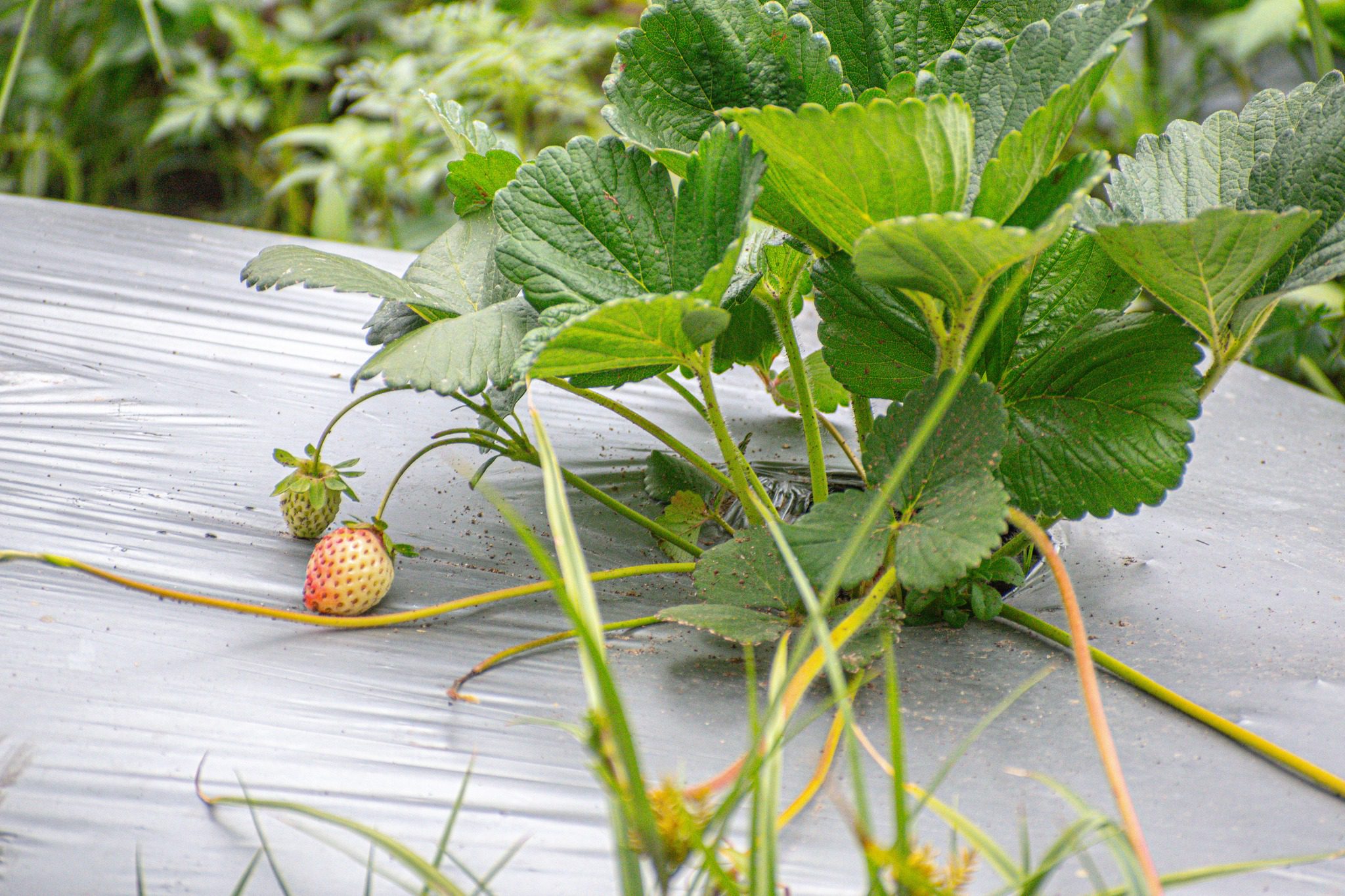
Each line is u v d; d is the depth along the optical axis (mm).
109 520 803
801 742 717
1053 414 770
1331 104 771
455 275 798
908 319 780
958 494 720
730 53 761
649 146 758
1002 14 780
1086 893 667
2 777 680
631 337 720
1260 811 695
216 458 857
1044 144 709
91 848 666
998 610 771
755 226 809
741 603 739
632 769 608
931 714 731
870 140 695
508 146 842
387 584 765
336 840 672
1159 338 759
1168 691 736
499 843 676
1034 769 710
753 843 628
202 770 689
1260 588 809
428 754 703
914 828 687
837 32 784
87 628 740
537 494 855
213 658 734
